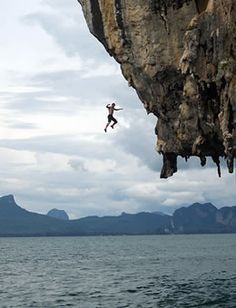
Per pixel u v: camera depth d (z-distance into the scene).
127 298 30.03
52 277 45.03
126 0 26.97
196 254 84.38
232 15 22.95
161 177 33.31
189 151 30.25
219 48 24.16
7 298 30.81
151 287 35.69
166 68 27.44
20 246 148.25
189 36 25.16
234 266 55.50
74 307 26.83
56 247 137.25
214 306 26.70
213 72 24.92
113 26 28.44
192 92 26.39
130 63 29.33
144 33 27.27
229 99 24.34
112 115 28.53
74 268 56.25
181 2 25.83
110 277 44.06
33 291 34.38
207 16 24.47
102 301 28.86
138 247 126.94
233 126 24.66
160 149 31.72
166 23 26.59
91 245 152.88
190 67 25.52
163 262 64.06
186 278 42.25
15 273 50.12
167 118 29.84
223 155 30.12
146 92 29.97
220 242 166.38
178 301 28.56
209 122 26.91
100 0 28.27
